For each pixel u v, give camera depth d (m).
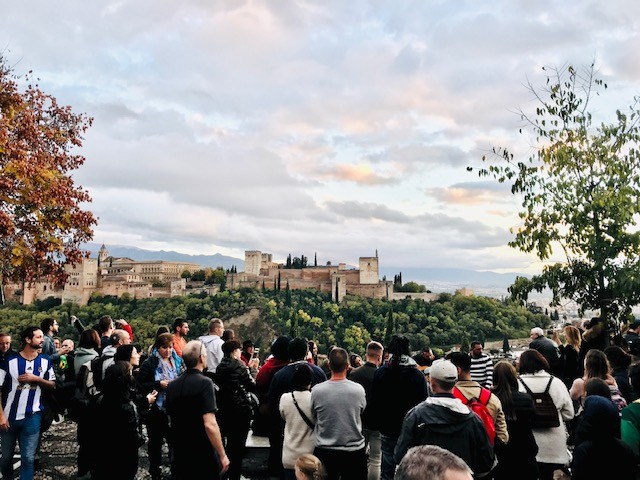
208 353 10.23
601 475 5.41
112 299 170.50
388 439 7.17
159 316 148.88
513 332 140.38
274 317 151.25
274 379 7.80
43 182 17.41
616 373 8.77
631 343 11.91
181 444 6.26
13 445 8.16
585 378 7.75
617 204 12.20
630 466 5.42
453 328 140.88
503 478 6.22
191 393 6.29
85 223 19.31
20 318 122.94
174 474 6.28
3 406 8.02
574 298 13.56
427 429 5.22
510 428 6.24
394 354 7.25
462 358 6.32
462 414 5.22
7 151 16.72
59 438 11.07
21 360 8.21
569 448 9.31
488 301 157.75
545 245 13.30
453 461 2.51
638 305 12.51
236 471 8.06
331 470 6.56
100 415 6.88
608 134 13.06
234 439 8.08
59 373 9.95
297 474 5.62
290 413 7.05
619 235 12.39
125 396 7.03
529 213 13.39
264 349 137.62
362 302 171.62
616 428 5.47
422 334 134.75
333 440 6.59
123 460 6.87
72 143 21.34
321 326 152.12
